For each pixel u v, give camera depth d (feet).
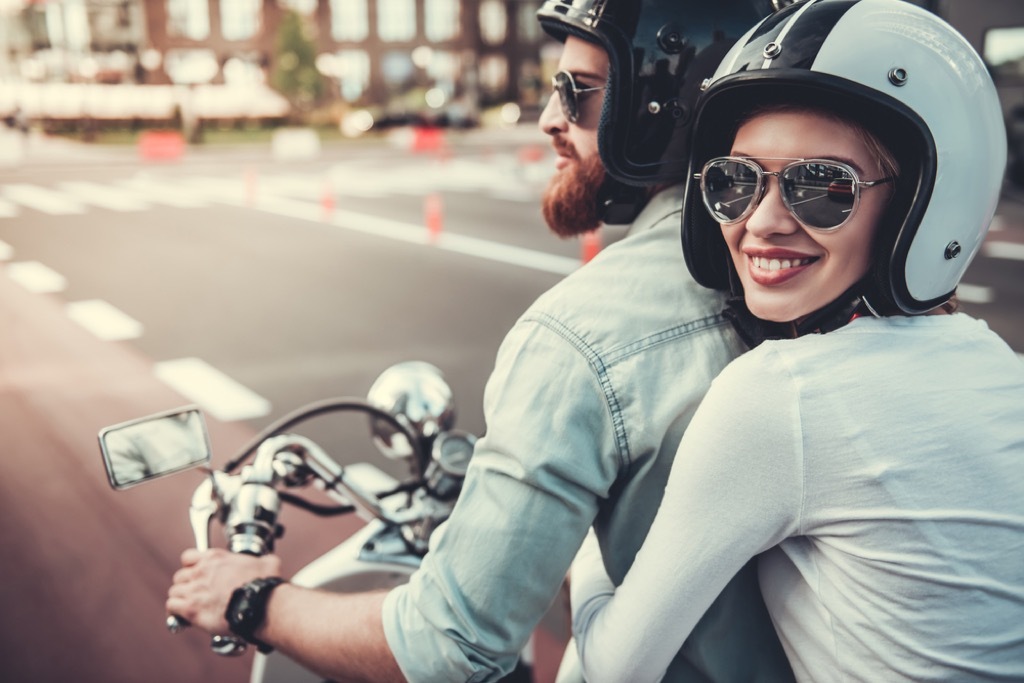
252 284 27.89
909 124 2.97
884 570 2.95
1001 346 3.34
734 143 3.32
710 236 3.54
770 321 3.53
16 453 14.35
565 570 3.43
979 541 2.93
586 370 3.43
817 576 3.14
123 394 17.29
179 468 4.53
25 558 11.17
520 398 3.46
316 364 19.19
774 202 3.19
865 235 3.13
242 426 15.55
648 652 3.36
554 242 36.24
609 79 3.93
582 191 4.37
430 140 105.09
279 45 158.61
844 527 3.00
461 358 19.56
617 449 3.43
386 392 5.65
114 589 10.49
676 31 3.90
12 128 123.95
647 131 3.98
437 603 3.37
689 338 3.53
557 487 3.35
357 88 185.57
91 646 9.46
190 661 9.23
